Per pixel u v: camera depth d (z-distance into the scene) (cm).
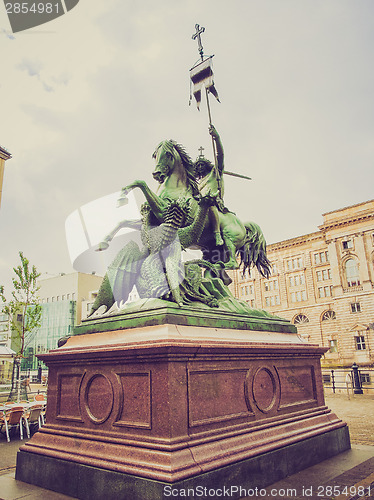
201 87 523
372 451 421
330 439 404
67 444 312
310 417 402
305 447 363
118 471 264
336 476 331
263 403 354
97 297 384
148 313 323
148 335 304
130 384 292
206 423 289
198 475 255
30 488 309
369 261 3216
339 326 3297
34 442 337
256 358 354
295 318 3691
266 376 368
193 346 284
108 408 301
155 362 280
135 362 291
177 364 279
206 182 491
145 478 249
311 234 3712
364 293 3198
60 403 341
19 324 1268
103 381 312
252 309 429
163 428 264
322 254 3656
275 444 329
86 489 280
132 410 286
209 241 475
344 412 936
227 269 468
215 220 450
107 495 266
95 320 366
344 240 3378
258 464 305
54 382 351
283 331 438
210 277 451
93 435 301
